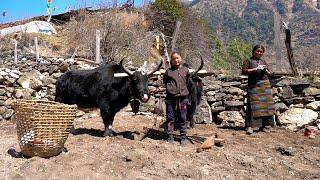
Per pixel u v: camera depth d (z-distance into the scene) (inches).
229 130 316.2
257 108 291.4
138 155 218.2
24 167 197.3
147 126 317.4
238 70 424.8
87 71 291.4
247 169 207.5
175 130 290.2
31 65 427.2
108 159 214.4
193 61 764.0
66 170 196.5
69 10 995.3
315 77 339.6
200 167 205.5
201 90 312.3
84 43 741.9
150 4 953.5
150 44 757.9
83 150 232.1
